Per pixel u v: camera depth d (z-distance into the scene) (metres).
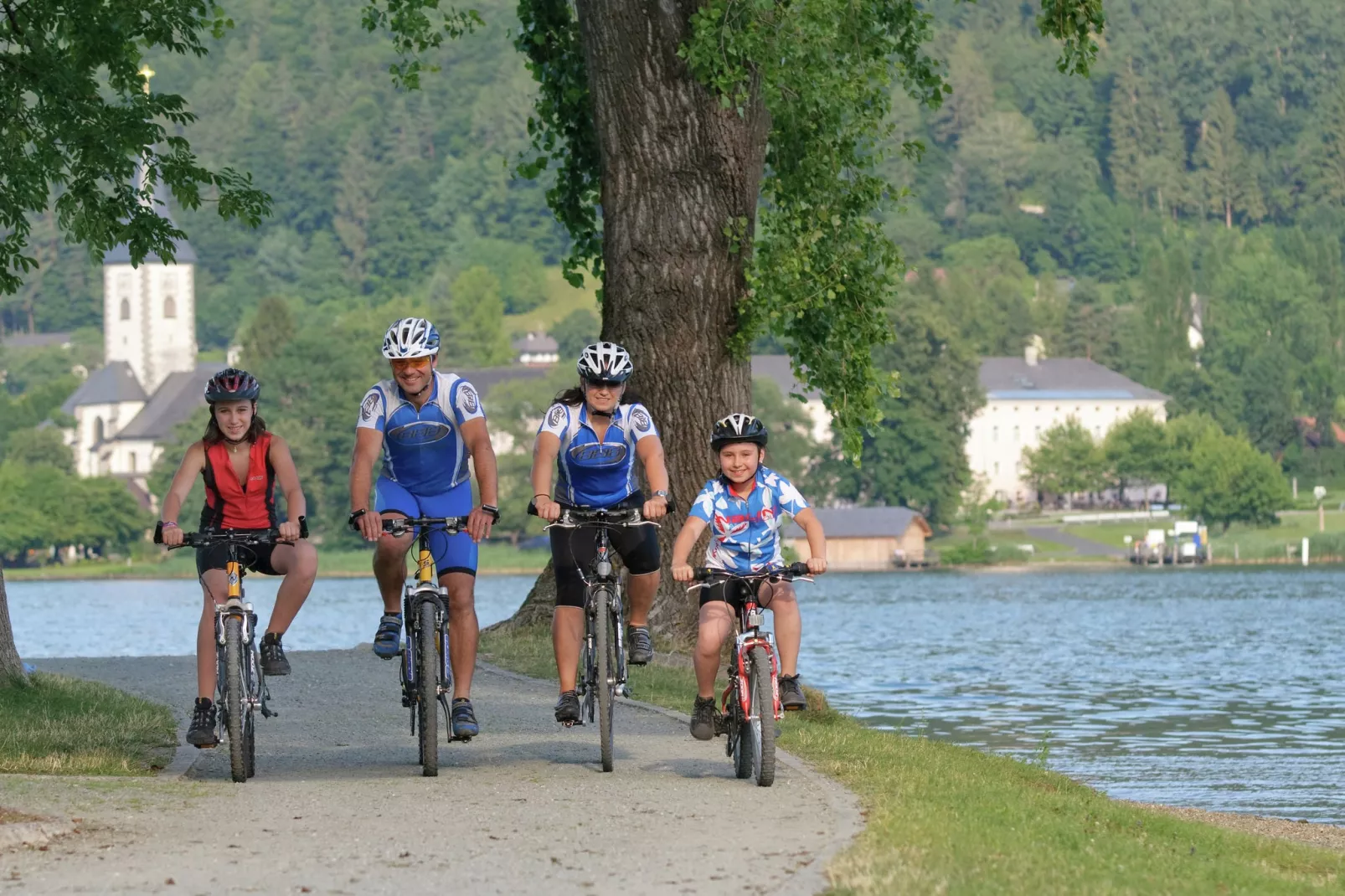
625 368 23.22
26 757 24.97
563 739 27.98
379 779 23.19
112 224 41.59
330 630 154.00
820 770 24.25
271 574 23.22
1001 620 161.25
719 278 42.59
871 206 45.84
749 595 23.31
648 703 33.38
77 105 40.47
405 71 49.66
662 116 41.81
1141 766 48.91
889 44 45.31
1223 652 110.19
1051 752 52.53
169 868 17.12
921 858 17.59
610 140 42.41
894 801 21.31
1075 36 37.03
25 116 40.66
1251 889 19.00
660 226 42.22
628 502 23.98
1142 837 23.30
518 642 44.84
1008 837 19.67
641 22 41.44
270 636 23.28
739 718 23.41
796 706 22.97
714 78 40.09
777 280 42.41
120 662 43.53
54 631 164.88
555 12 49.94
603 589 23.61
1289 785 44.66
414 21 49.25
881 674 91.00
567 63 50.12
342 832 19.06
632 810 20.61
